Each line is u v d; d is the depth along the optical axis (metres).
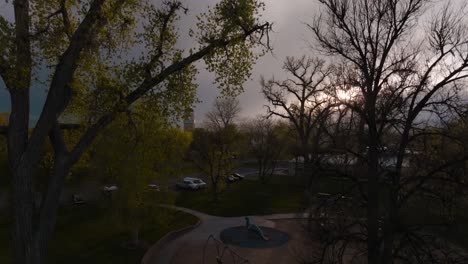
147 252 28.81
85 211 42.00
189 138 49.84
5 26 10.88
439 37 13.75
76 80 12.74
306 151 17.23
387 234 13.27
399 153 14.20
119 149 26.66
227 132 53.16
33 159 11.38
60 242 32.19
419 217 14.38
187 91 13.73
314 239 15.64
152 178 30.06
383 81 14.51
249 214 43.53
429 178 12.77
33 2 11.69
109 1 12.66
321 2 14.89
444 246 13.55
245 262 27.06
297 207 46.34
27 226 11.19
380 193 15.08
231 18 12.95
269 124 63.16
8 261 27.08
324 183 17.12
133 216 29.92
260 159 64.94
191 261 28.22
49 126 11.56
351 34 14.62
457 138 12.82
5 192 41.78
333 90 15.45
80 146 12.34
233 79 13.88
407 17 14.12
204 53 13.16
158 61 13.16
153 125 17.69
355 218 15.12
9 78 11.26
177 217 41.94
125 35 13.75
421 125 14.48
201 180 62.53
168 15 13.17
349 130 15.33
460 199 13.27
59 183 11.88
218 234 35.56
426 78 13.85
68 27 12.55
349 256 17.98
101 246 31.34
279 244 31.59
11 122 11.56
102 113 13.08
